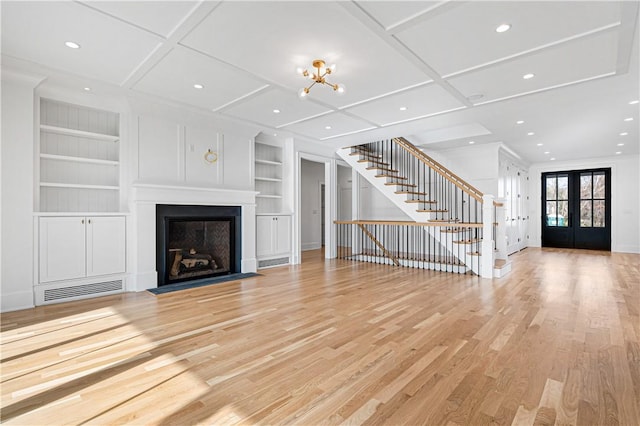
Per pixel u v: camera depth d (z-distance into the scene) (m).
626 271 5.73
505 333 2.77
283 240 6.35
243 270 5.52
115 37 2.78
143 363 2.24
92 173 4.27
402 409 1.71
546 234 9.81
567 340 2.62
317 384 1.96
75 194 4.14
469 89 3.95
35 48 2.96
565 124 5.53
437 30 2.68
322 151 7.18
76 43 2.88
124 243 4.23
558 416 1.64
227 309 3.46
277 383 1.97
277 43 2.89
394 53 3.07
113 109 4.28
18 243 3.45
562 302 3.72
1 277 3.36
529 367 2.17
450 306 3.56
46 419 1.64
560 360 2.27
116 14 2.45
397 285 4.60
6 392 1.88
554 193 9.67
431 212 5.98
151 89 3.95
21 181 3.47
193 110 4.71
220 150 5.29
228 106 4.57
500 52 3.05
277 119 5.21
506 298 3.89
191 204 4.82
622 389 1.89
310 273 5.53
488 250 5.14
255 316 3.22
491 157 7.21
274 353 2.39
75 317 3.20
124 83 3.77
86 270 3.91
